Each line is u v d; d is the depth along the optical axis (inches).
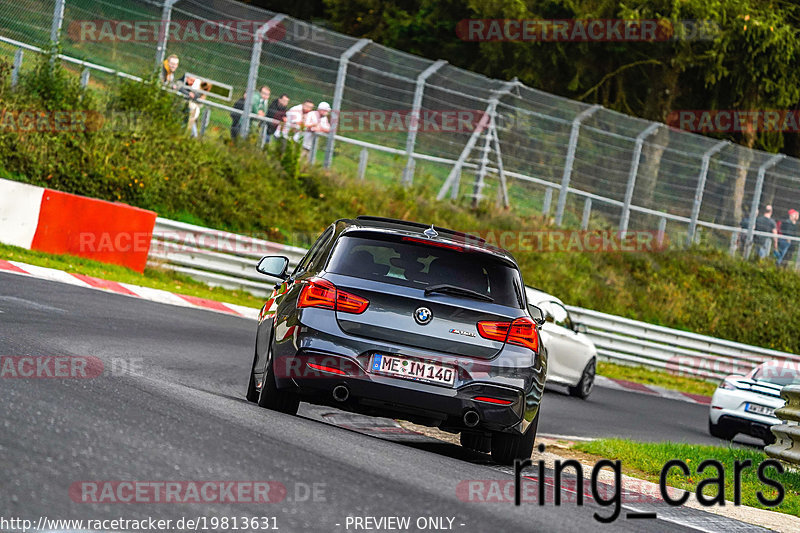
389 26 5457.7
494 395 1144.2
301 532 679.1
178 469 789.2
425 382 1134.4
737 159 4480.8
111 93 3545.8
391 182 4025.6
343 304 1146.0
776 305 4500.5
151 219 2834.6
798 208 4635.8
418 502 829.8
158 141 3462.1
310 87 3794.3
